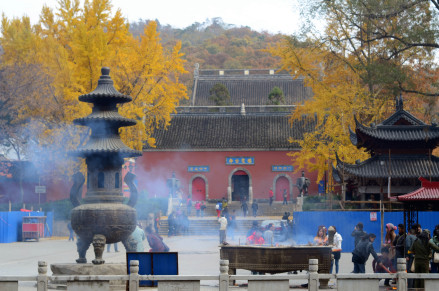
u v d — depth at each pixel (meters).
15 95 43.75
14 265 24.12
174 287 13.38
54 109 44.31
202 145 66.56
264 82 90.81
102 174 17.91
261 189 66.75
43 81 44.47
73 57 48.16
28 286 17.27
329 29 46.84
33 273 21.12
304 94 88.44
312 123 68.94
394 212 32.34
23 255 29.03
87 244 18.22
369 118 46.75
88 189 17.94
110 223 17.23
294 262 17.34
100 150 17.44
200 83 91.12
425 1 34.12
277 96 84.06
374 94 46.44
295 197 66.38
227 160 67.12
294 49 47.03
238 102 88.06
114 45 47.09
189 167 67.06
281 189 66.81
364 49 46.41
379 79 34.28
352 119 45.94
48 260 26.36
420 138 34.47
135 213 17.94
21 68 44.22
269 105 77.69
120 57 44.47
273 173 66.88
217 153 67.12
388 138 34.56
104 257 27.42
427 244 16.64
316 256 17.39
